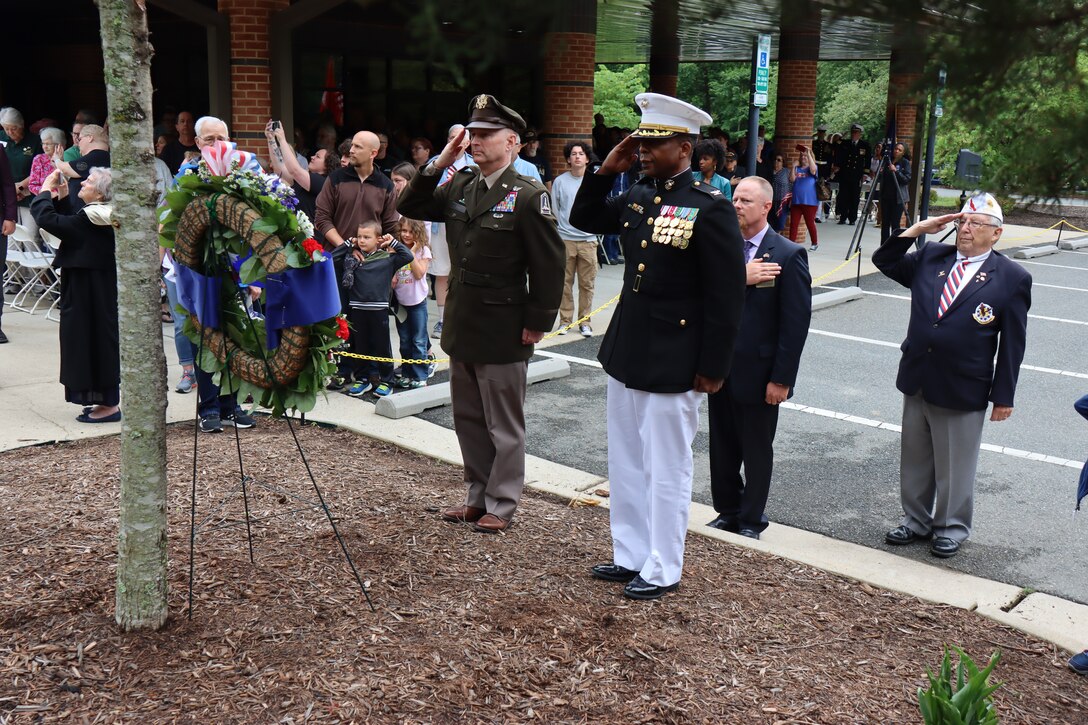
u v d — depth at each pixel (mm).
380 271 7363
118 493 5188
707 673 3689
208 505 5027
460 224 4859
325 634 3775
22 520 4738
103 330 6484
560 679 3580
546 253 4711
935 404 5062
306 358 3975
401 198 4941
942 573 4922
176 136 12672
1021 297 4992
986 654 4059
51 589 4020
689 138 4137
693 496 6062
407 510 5168
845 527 5621
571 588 4344
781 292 5020
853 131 21469
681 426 4227
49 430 6438
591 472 6375
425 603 4086
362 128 17094
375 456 6242
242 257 3904
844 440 7258
